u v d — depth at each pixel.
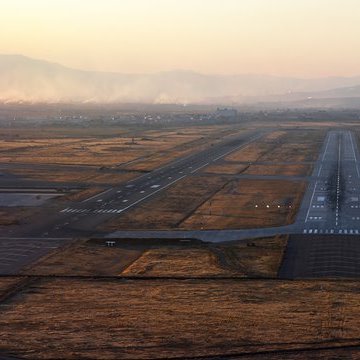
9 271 106.25
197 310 80.88
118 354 66.12
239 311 80.19
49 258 115.38
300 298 86.75
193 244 125.94
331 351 66.69
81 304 84.62
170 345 68.50
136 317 78.12
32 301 86.50
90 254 118.62
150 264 110.19
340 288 92.56
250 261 111.88
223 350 67.06
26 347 68.06
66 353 66.38
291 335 71.19
